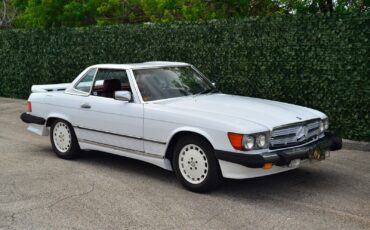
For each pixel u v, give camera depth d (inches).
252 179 277.7
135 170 303.0
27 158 335.9
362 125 359.6
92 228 209.9
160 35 489.1
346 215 221.6
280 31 396.5
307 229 205.6
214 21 442.3
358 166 305.7
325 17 369.1
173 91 292.0
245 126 235.6
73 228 210.2
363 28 351.6
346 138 369.1
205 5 542.0
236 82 431.8
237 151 234.5
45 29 625.6
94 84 310.8
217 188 261.3
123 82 295.1
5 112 564.1
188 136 254.8
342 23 360.5
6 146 376.2
